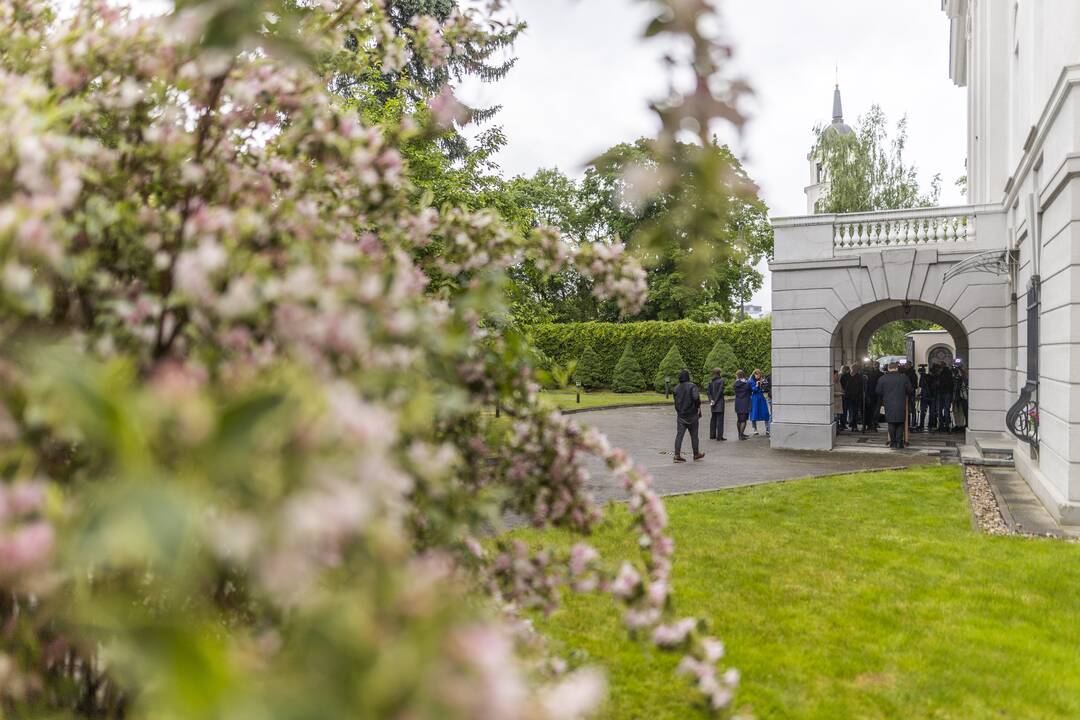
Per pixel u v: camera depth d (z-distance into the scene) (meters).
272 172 1.75
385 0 2.25
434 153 10.20
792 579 6.04
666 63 0.78
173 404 0.62
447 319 1.70
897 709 3.95
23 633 1.23
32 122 1.03
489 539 2.12
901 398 14.80
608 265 2.40
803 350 15.29
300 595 0.72
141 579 0.91
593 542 5.79
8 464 0.92
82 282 1.30
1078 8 9.02
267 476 0.61
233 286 1.13
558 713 0.65
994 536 7.39
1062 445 8.48
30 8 1.65
